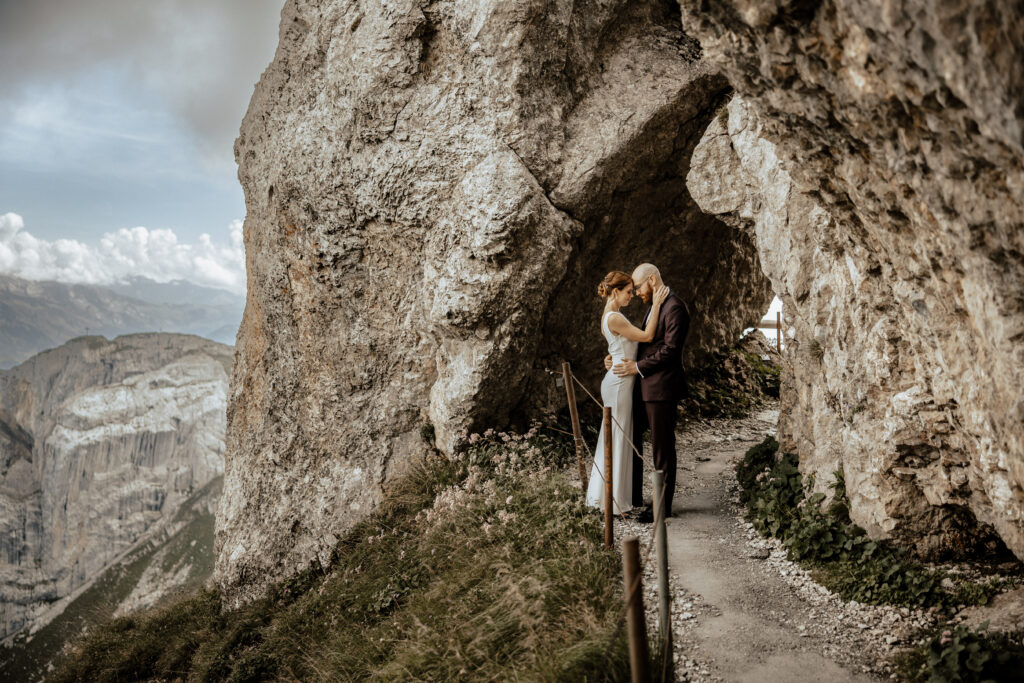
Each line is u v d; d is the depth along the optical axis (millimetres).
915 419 4871
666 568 3932
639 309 10562
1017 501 3666
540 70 8281
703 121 8930
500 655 4789
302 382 10922
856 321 5344
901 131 2885
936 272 3510
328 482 10492
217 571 12297
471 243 8508
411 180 8977
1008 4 1934
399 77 8820
